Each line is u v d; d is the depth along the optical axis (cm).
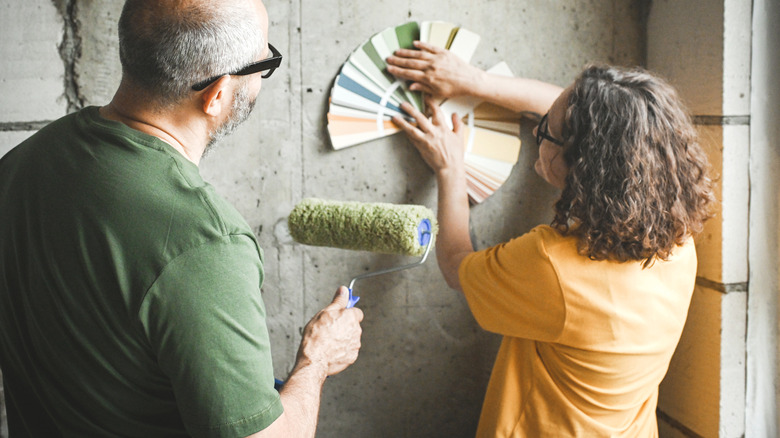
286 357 174
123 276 79
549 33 172
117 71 156
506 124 170
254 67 89
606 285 115
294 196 167
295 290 172
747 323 156
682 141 114
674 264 120
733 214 151
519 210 178
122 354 82
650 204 110
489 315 129
